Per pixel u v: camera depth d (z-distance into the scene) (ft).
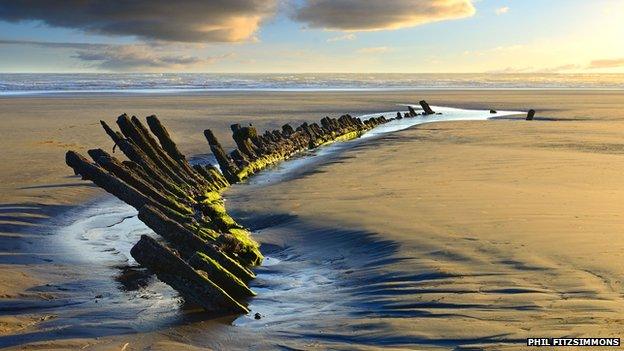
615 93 258.57
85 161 33.99
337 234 33.91
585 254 26.96
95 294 26.76
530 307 21.34
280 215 39.75
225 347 20.45
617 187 43.60
